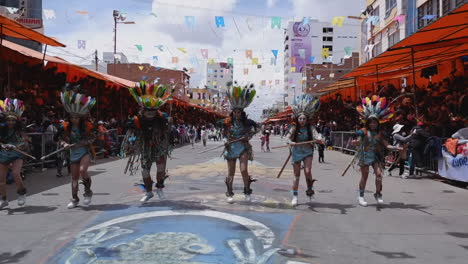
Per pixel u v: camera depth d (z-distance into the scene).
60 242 4.69
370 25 29.56
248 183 7.22
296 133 7.02
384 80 20.69
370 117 6.91
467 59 14.31
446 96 13.43
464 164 8.98
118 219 5.79
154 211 6.31
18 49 13.60
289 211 6.45
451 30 10.10
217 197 7.63
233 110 7.07
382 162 7.08
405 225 5.61
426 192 8.52
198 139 39.78
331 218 6.00
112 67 49.25
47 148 12.42
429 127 11.45
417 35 10.40
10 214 6.19
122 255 4.19
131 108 23.28
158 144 6.99
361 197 7.09
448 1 18.02
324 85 55.81
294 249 4.47
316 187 9.17
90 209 6.52
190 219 5.77
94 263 3.96
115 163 14.80
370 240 4.87
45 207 6.72
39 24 18.41
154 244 4.57
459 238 4.98
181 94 53.06
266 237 4.92
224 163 14.57
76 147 6.70
